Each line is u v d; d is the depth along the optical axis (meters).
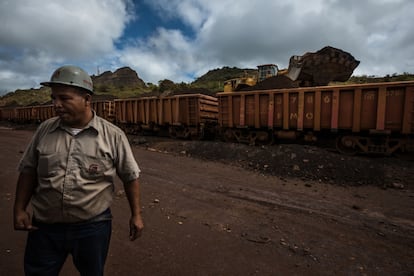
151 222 3.21
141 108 14.96
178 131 13.38
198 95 12.16
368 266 2.29
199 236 2.83
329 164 6.14
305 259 2.38
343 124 7.88
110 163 1.37
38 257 1.29
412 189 4.97
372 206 3.95
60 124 1.30
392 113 7.06
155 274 2.10
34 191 1.33
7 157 7.75
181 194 4.43
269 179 5.72
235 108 10.41
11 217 3.29
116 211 3.57
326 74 10.77
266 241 2.72
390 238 2.85
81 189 1.25
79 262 1.38
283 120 9.02
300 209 3.74
